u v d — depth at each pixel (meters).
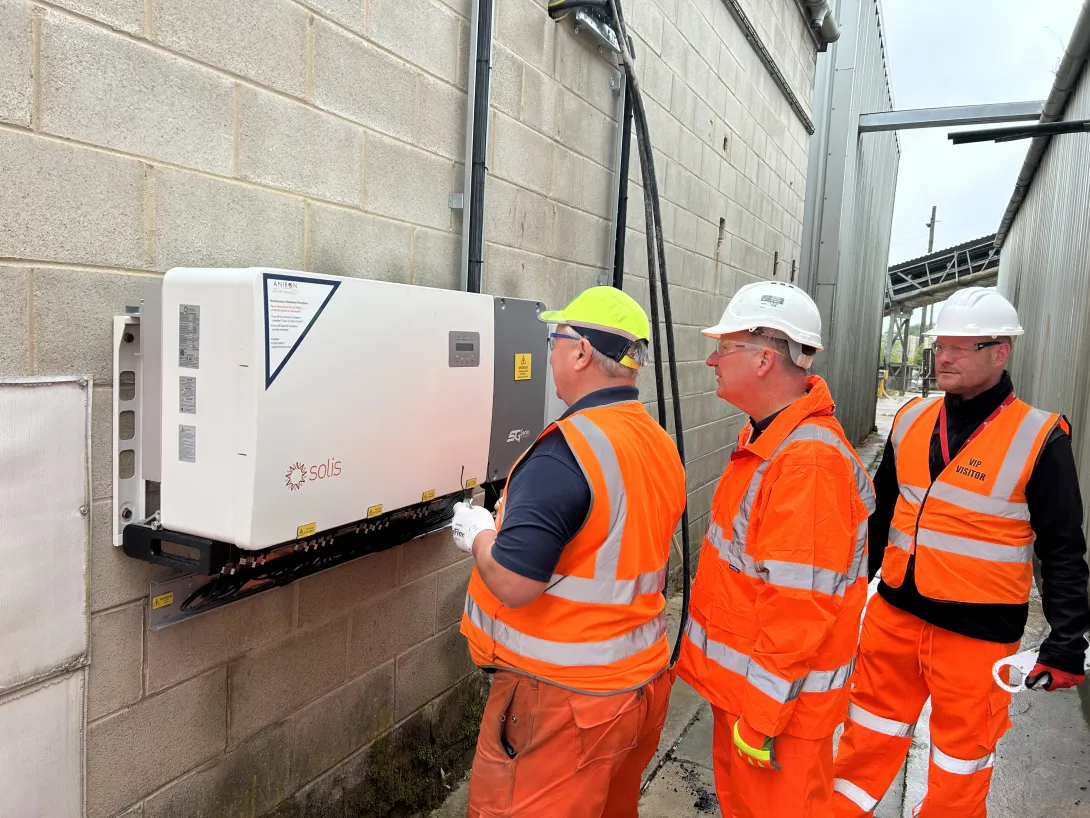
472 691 3.01
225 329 1.44
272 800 2.10
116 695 1.65
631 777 1.89
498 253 2.82
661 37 4.03
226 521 1.47
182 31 1.64
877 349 20.88
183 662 1.80
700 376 5.16
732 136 5.41
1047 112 8.56
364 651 2.41
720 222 5.32
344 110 2.09
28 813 1.49
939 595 2.21
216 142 1.74
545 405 2.51
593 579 1.55
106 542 1.60
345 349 1.63
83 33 1.45
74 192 1.46
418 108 2.37
